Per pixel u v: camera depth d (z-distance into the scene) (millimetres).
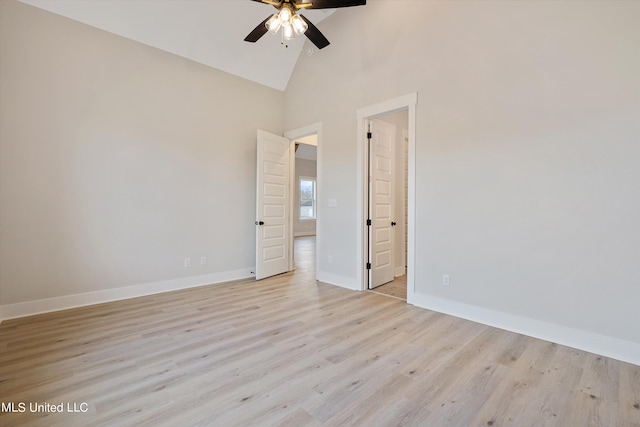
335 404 1695
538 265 2557
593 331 2305
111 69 3512
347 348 2365
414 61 3369
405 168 4941
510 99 2689
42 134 3119
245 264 4746
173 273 4008
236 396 1768
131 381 1918
